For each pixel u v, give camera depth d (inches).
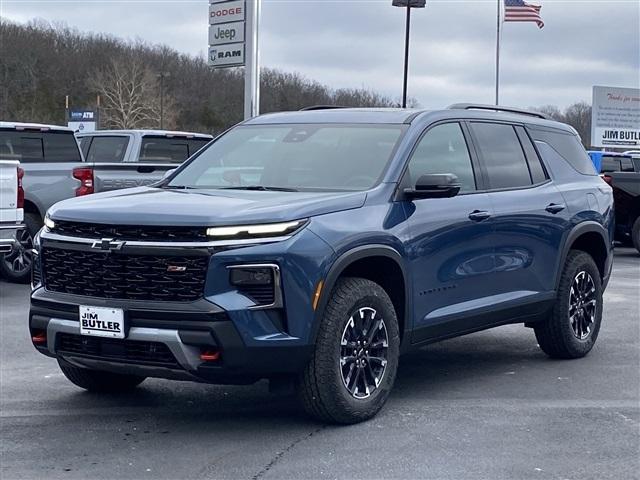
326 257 214.7
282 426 231.3
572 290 306.7
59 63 3782.0
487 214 265.9
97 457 209.3
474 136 277.3
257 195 232.7
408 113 267.0
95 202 230.8
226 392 267.3
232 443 218.1
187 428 231.0
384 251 230.1
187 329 203.9
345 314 220.8
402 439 220.5
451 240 253.0
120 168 501.7
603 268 325.7
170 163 560.7
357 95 2226.9
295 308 209.8
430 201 250.5
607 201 326.0
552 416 241.8
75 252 219.8
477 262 263.4
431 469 199.9
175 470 200.4
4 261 491.2
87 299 216.4
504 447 215.2
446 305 254.5
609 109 1793.8
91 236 217.9
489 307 267.9
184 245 205.9
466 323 261.0
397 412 244.1
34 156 499.8
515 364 305.4
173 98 3720.5
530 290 286.5
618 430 229.5
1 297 449.7
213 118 3742.6
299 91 2807.6
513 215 276.4
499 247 271.4
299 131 269.1
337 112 276.4
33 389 271.7
